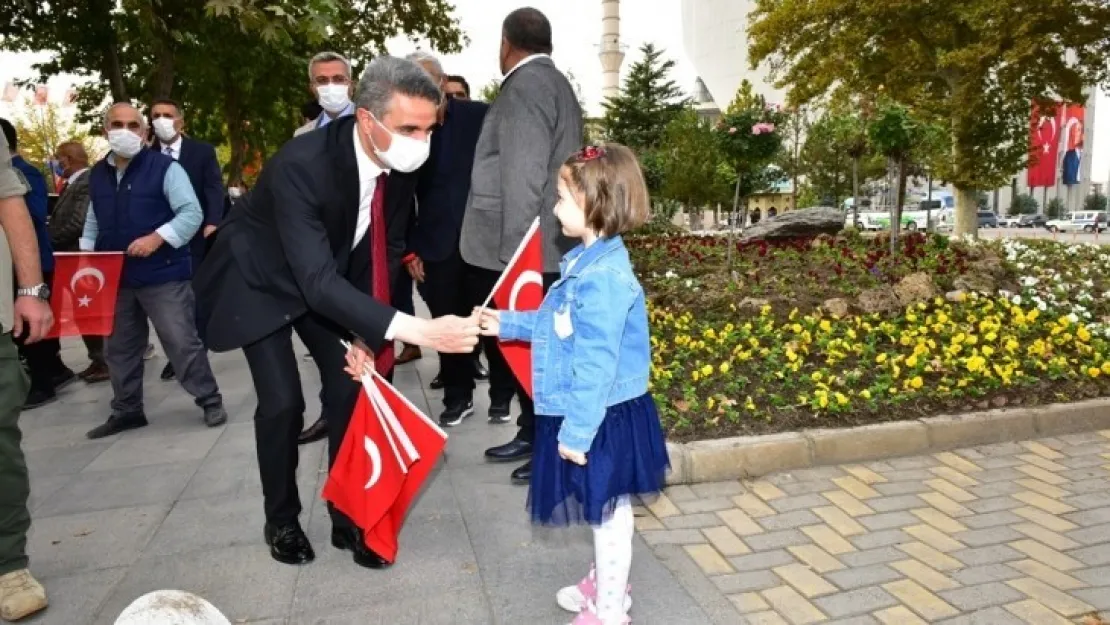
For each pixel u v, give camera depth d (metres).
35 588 2.71
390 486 2.80
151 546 3.20
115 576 2.96
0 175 2.78
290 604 2.72
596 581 2.52
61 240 6.40
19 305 2.87
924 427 4.13
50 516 3.52
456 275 4.40
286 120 19.23
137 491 3.80
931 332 5.89
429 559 3.03
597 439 2.34
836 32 18.95
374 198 2.87
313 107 5.37
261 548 3.16
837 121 15.23
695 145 20.81
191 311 4.79
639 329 2.43
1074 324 5.83
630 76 42.75
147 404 5.46
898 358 5.02
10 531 2.69
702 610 2.66
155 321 4.69
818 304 6.86
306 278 2.61
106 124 4.60
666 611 2.66
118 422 4.78
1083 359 5.15
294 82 15.24
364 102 2.58
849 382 4.70
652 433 2.47
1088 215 47.94
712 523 3.36
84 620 2.67
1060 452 4.12
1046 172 80.19
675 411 4.29
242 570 2.98
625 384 2.40
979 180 16.39
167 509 3.58
